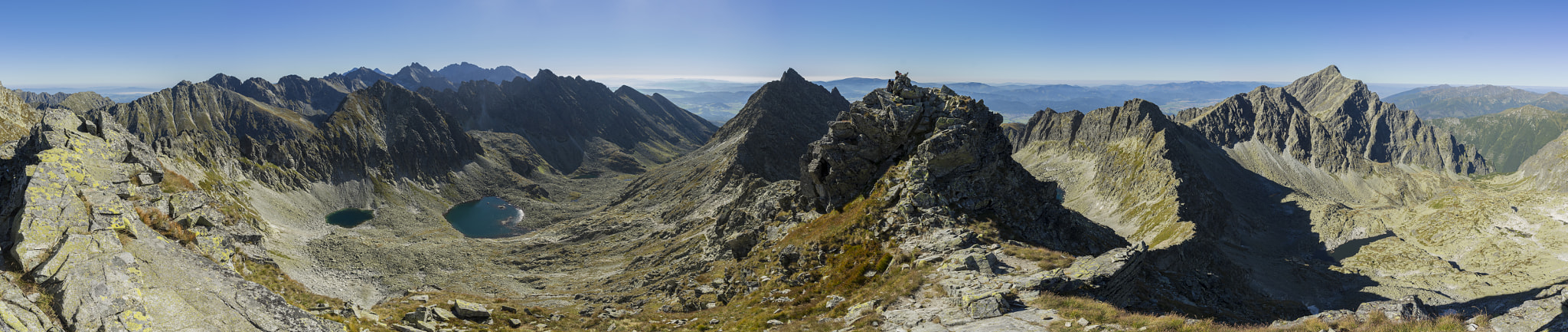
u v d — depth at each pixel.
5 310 19.92
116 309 21.52
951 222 54.06
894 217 57.00
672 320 48.75
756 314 44.56
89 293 21.80
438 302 62.41
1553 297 21.75
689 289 62.84
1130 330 25.83
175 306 23.19
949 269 40.81
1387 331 22.88
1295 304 43.25
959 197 59.56
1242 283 71.56
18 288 21.36
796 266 55.75
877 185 66.81
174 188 50.91
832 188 77.44
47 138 37.56
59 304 21.19
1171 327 25.39
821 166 79.62
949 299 35.47
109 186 37.09
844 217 64.38
